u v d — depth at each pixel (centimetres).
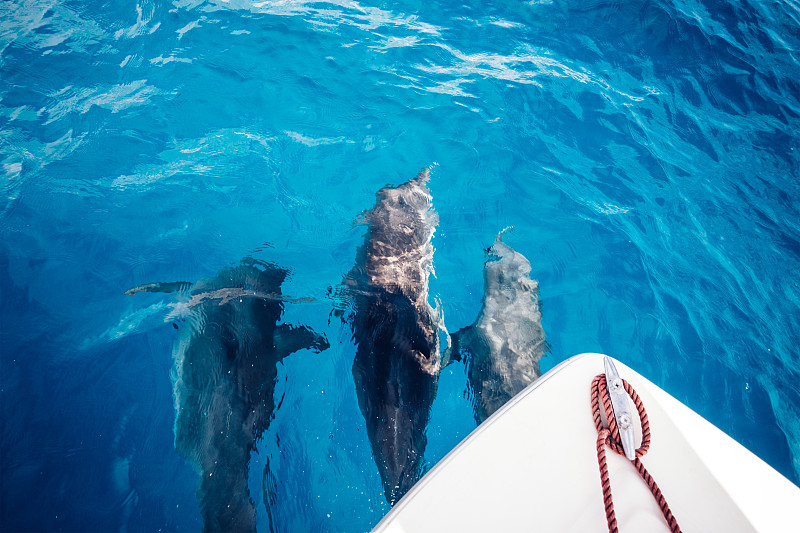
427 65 629
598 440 246
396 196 484
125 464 351
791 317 454
